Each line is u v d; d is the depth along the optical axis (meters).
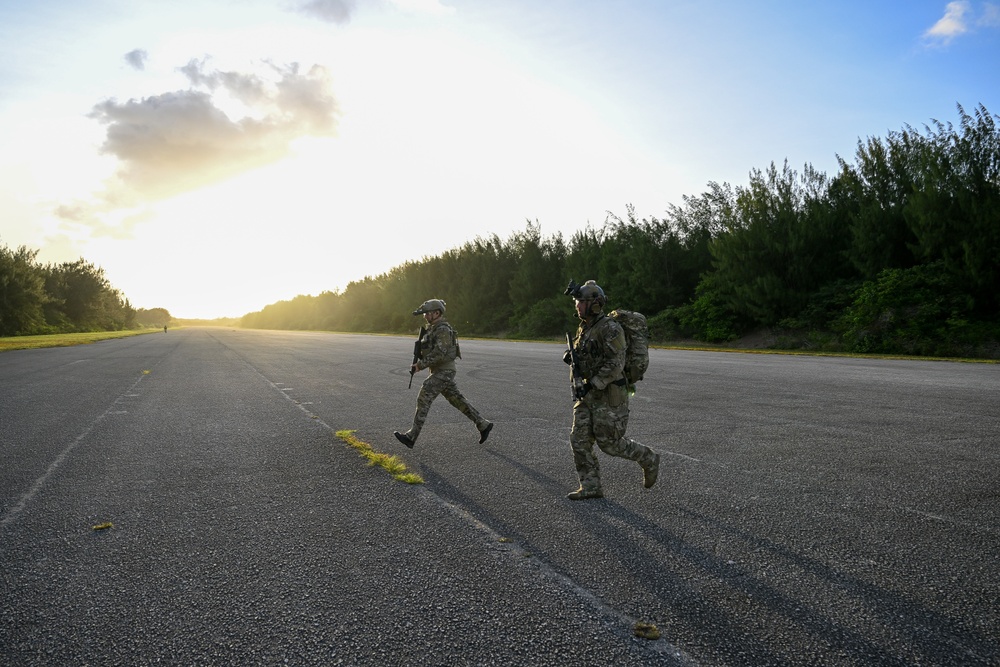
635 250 37.84
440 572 3.11
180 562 3.29
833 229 29.30
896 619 2.58
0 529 3.87
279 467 5.45
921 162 24.78
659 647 2.37
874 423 7.34
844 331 25.34
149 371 16.67
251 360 21.11
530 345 33.66
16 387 12.66
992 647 2.36
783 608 2.69
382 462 5.49
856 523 3.79
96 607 2.77
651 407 8.70
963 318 21.59
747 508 4.10
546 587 2.92
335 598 2.83
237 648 2.40
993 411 8.21
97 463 5.67
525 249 52.97
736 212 31.34
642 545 3.45
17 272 64.25
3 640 2.49
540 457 5.73
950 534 3.59
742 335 31.06
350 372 15.68
